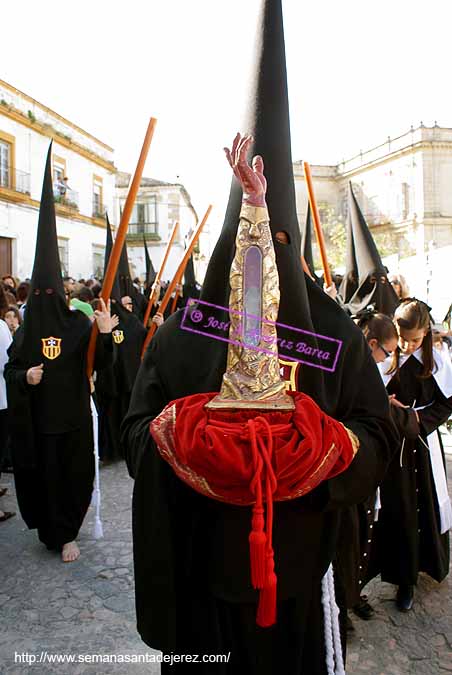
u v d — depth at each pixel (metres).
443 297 11.23
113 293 5.61
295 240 1.55
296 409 1.30
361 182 32.19
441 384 2.80
